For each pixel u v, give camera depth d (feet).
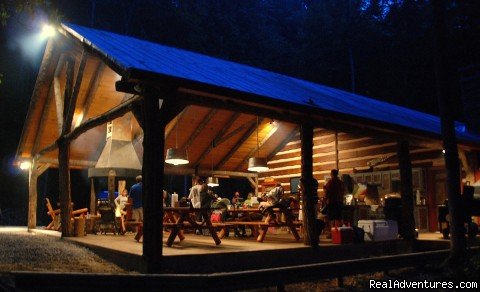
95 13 92.38
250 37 107.34
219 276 17.39
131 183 77.56
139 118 23.02
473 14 77.15
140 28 94.79
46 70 37.65
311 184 28.27
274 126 46.93
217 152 47.60
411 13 96.99
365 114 33.22
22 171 76.23
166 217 29.96
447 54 26.55
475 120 52.49
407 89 92.89
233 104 25.29
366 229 31.89
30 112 40.88
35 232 41.83
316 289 22.20
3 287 16.96
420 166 44.34
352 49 102.47
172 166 46.37
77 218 33.91
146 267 20.57
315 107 27.91
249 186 79.66
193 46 95.04
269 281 18.94
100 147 45.27
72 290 16.39
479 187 38.19
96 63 33.81
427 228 42.68
